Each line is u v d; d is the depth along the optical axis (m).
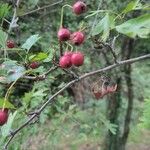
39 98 0.69
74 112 0.93
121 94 1.29
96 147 1.82
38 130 0.86
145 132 2.21
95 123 0.95
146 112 0.43
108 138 1.28
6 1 0.82
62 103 0.83
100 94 0.53
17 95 0.87
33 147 0.90
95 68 1.06
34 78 0.49
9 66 0.47
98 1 0.86
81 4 0.46
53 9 0.97
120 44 1.09
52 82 0.79
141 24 0.37
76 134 0.96
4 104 0.46
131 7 0.42
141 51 1.15
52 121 0.91
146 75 1.34
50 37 0.93
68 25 0.95
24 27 0.91
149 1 0.63
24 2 0.84
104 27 0.43
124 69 1.17
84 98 1.17
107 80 0.53
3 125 0.47
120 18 0.43
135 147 2.12
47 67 0.67
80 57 0.46
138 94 1.32
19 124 0.68
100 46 0.49
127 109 1.27
